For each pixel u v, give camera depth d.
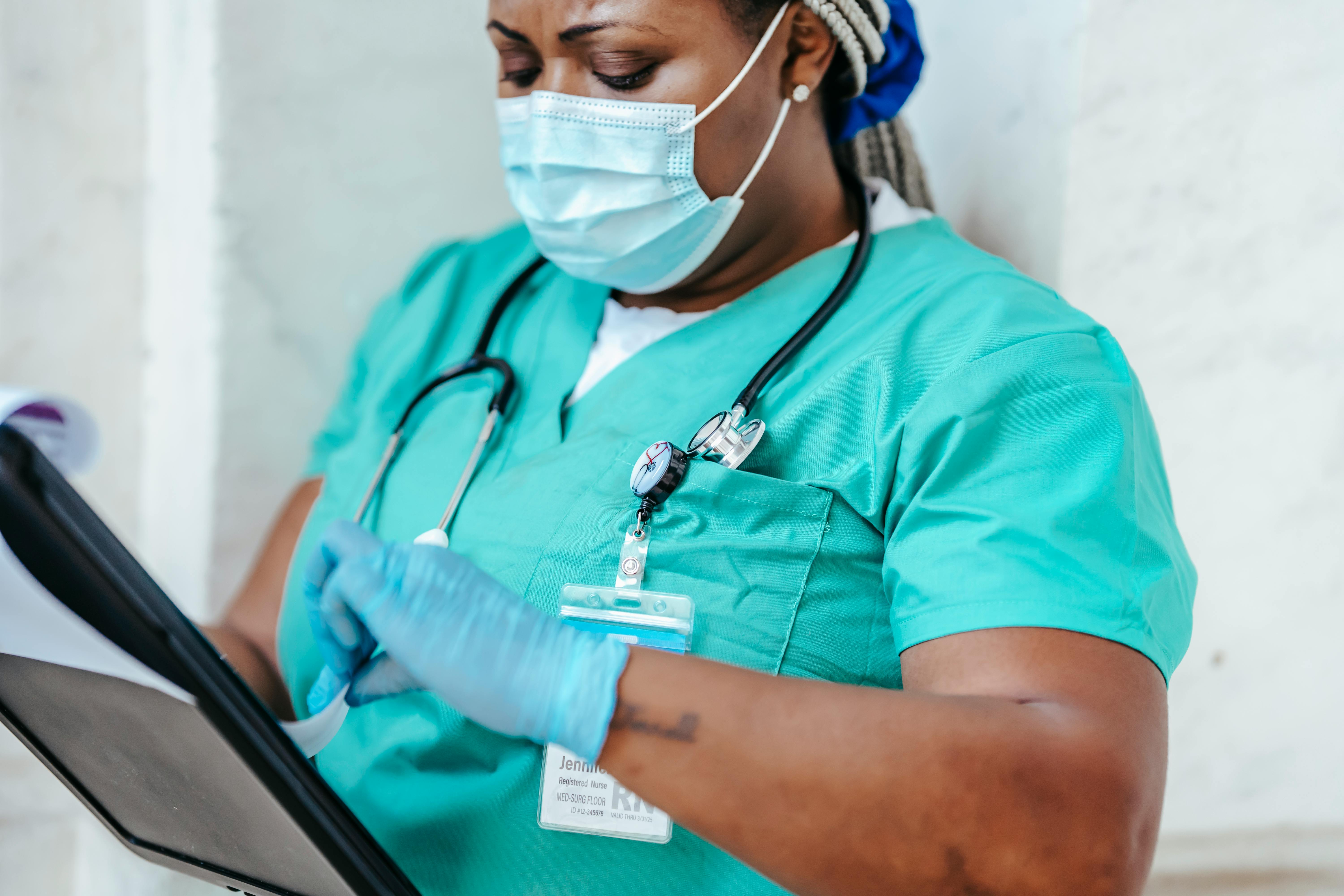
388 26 1.49
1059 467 0.71
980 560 0.67
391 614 0.62
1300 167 1.14
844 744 0.56
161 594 0.51
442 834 0.77
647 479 0.77
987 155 1.24
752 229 0.93
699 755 0.57
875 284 0.90
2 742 1.37
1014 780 0.55
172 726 0.58
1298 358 1.18
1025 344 0.76
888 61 0.99
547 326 1.01
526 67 0.89
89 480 1.54
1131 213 1.12
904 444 0.76
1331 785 1.27
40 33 1.42
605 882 0.73
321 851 0.57
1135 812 0.57
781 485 0.78
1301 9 1.12
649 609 0.76
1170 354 1.15
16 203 1.43
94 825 1.38
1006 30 1.21
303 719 0.94
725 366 0.88
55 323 1.48
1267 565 1.22
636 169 0.85
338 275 1.51
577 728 0.58
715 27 0.83
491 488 0.87
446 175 1.56
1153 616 0.68
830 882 0.56
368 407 1.09
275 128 1.44
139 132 1.52
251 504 1.49
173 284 1.52
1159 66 1.10
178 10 1.44
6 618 0.54
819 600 0.77
